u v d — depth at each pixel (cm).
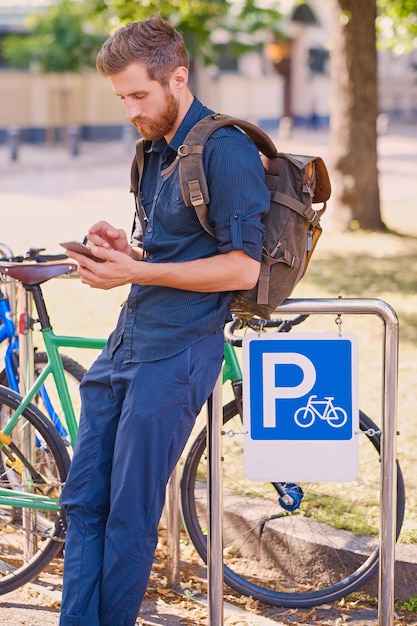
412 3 2127
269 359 448
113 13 2330
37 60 4578
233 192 395
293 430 451
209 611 466
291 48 6606
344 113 1866
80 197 2642
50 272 523
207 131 396
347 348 445
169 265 400
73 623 430
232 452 705
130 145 4469
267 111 6278
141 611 522
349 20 1803
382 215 2080
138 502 422
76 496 443
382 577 462
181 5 2562
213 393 450
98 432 441
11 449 531
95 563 435
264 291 411
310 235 428
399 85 7600
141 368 418
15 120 5181
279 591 538
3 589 532
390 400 449
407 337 1110
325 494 622
